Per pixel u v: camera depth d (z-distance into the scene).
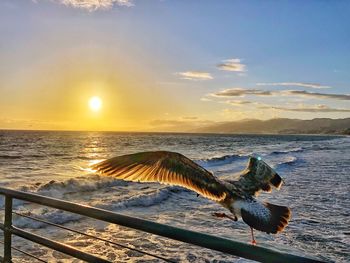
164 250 9.47
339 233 10.96
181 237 2.45
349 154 50.53
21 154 47.97
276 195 17.39
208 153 54.41
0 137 114.06
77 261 8.62
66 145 76.50
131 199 15.34
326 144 96.19
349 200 16.23
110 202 15.01
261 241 10.11
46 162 37.50
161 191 17.00
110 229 11.32
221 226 11.77
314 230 11.23
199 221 12.47
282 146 82.62
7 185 20.36
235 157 41.03
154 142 100.81
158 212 13.98
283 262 2.05
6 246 3.95
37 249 9.38
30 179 23.45
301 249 9.51
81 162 37.97
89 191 18.28
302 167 32.12
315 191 18.72
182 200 16.38
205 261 8.70
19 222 11.42
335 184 21.30
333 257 8.96
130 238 10.47
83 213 3.03
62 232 10.90
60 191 17.59
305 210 14.05
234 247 2.22
